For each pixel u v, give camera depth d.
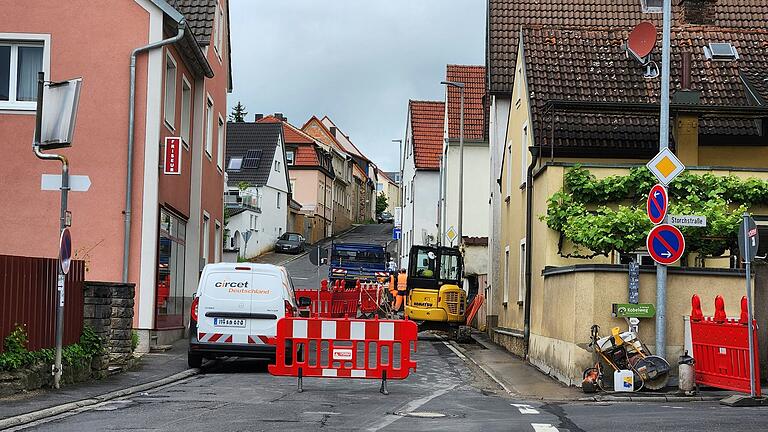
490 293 32.09
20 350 12.91
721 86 24.80
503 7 33.12
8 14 21.33
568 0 33.25
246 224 67.69
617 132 23.58
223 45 30.83
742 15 32.47
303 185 90.50
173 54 22.92
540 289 21.09
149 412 11.73
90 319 15.43
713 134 23.53
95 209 21.11
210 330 17.45
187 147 25.42
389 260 52.25
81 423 10.70
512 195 27.69
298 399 13.58
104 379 15.40
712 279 16.52
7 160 21.16
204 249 28.20
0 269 12.48
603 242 19.27
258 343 17.42
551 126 22.42
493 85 31.67
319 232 91.75
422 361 22.03
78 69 21.31
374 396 14.41
